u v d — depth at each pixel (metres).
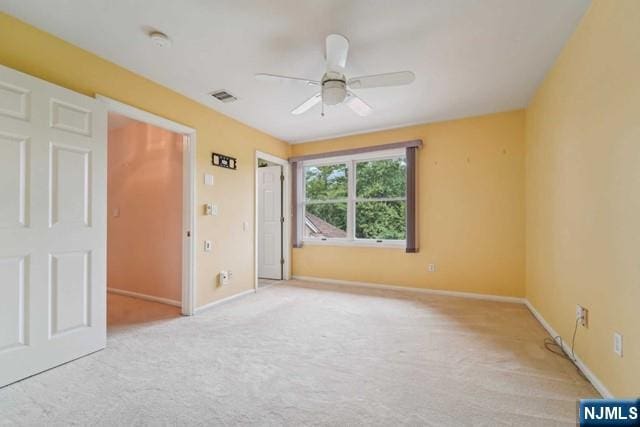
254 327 2.81
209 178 3.48
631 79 1.45
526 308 3.37
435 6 1.86
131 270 3.96
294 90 3.06
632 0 1.43
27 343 1.88
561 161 2.36
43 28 2.08
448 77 2.78
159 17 1.97
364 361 2.13
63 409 1.57
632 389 1.44
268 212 5.17
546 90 2.74
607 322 1.67
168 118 3.00
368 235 4.57
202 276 3.36
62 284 2.07
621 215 1.54
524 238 3.56
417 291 4.14
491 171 3.73
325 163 4.85
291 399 1.67
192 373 1.95
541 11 1.90
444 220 3.98
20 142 1.87
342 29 2.08
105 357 2.18
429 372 1.97
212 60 2.50
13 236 1.83
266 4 1.85
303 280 4.95
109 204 4.18
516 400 1.66
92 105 2.26
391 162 4.45
